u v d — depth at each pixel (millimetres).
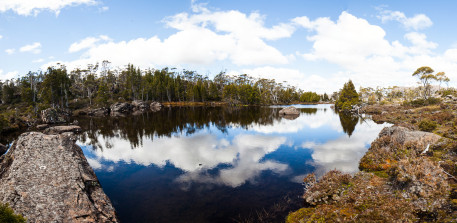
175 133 35719
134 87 111812
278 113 70125
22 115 59125
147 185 15672
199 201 12953
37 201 9828
